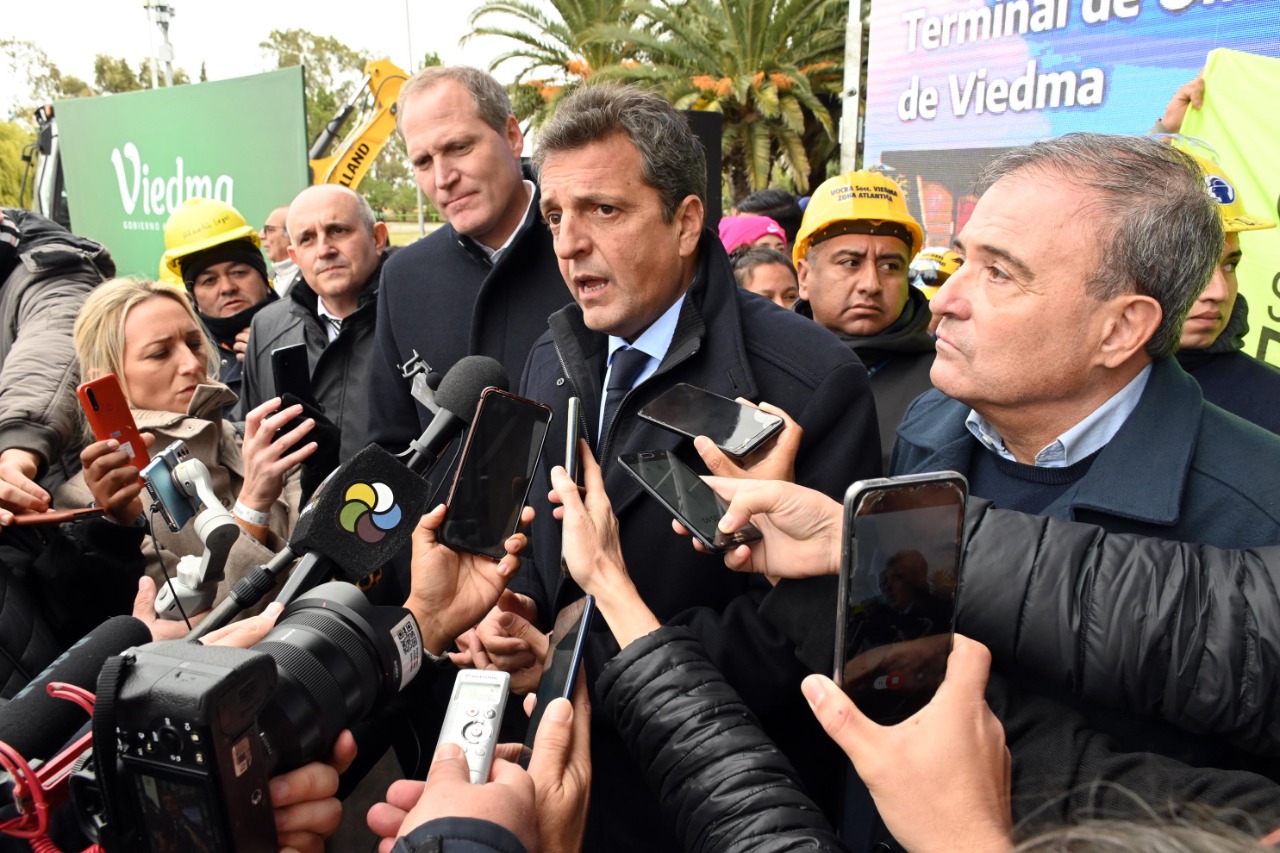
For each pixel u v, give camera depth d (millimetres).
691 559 1476
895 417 2430
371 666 955
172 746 720
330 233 3092
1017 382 1142
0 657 1455
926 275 2914
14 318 2414
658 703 1090
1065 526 1017
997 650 1013
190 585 1339
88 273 2488
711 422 1316
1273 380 1998
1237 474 1094
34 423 1974
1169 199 1055
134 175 6188
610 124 1395
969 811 802
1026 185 1111
